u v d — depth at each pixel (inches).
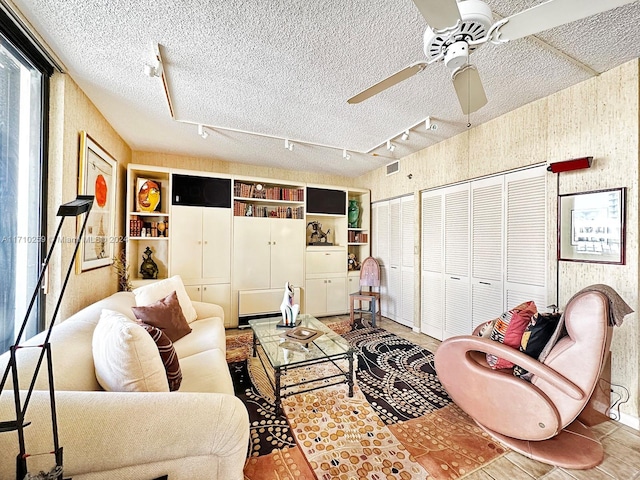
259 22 57.1
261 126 110.1
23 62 61.8
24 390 36.0
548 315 68.0
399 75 55.5
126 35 60.7
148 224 137.3
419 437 65.6
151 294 93.8
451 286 125.3
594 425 69.6
